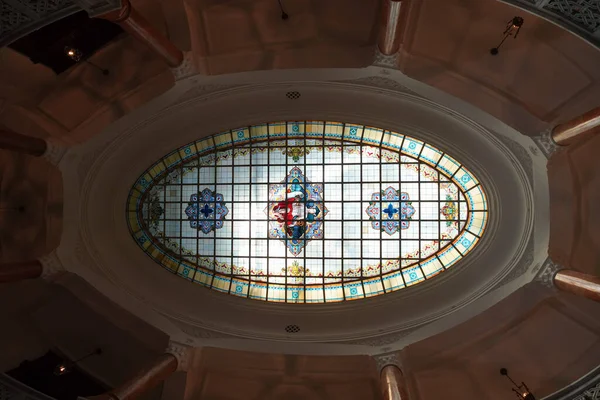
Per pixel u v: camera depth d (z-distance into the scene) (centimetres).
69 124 1312
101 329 1397
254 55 1291
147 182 1452
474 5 1175
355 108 1342
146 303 1376
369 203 1423
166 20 1264
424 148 1363
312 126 1405
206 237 1459
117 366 1386
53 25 1224
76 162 1328
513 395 1277
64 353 1391
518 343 1300
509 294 1273
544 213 1238
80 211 1349
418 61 1242
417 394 1313
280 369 1376
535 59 1197
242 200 1459
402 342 1318
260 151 1455
